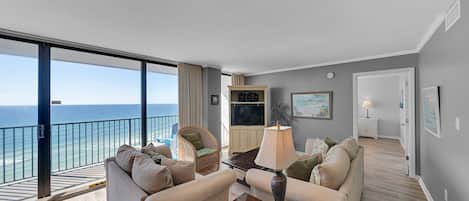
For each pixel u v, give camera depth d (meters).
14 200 2.67
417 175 3.34
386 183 3.16
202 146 4.02
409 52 3.45
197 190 1.62
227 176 1.87
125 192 1.87
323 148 2.71
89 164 4.07
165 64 4.22
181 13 2.00
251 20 2.17
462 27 1.62
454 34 1.79
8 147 3.09
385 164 4.10
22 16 2.04
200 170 3.57
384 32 2.54
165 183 1.57
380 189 2.95
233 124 5.15
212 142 3.97
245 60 4.21
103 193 2.88
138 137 4.68
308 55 3.77
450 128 1.93
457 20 1.72
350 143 2.44
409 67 3.47
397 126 6.77
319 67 4.68
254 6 1.86
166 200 1.45
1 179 3.06
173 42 2.93
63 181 3.25
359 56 3.85
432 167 2.56
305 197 1.52
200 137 4.11
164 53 3.57
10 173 3.12
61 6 1.83
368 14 2.03
